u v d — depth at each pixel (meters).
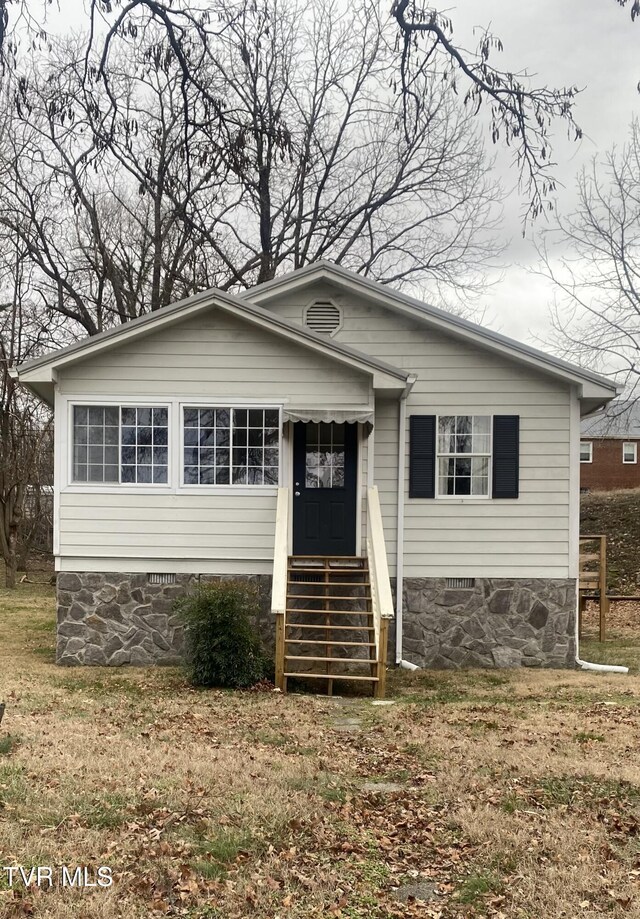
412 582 13.48
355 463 12.91
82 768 6.78
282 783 6.61
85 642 12.82
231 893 4.74
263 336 12.72
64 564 12.87
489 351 13.52
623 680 12.21
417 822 5.92
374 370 12.34
